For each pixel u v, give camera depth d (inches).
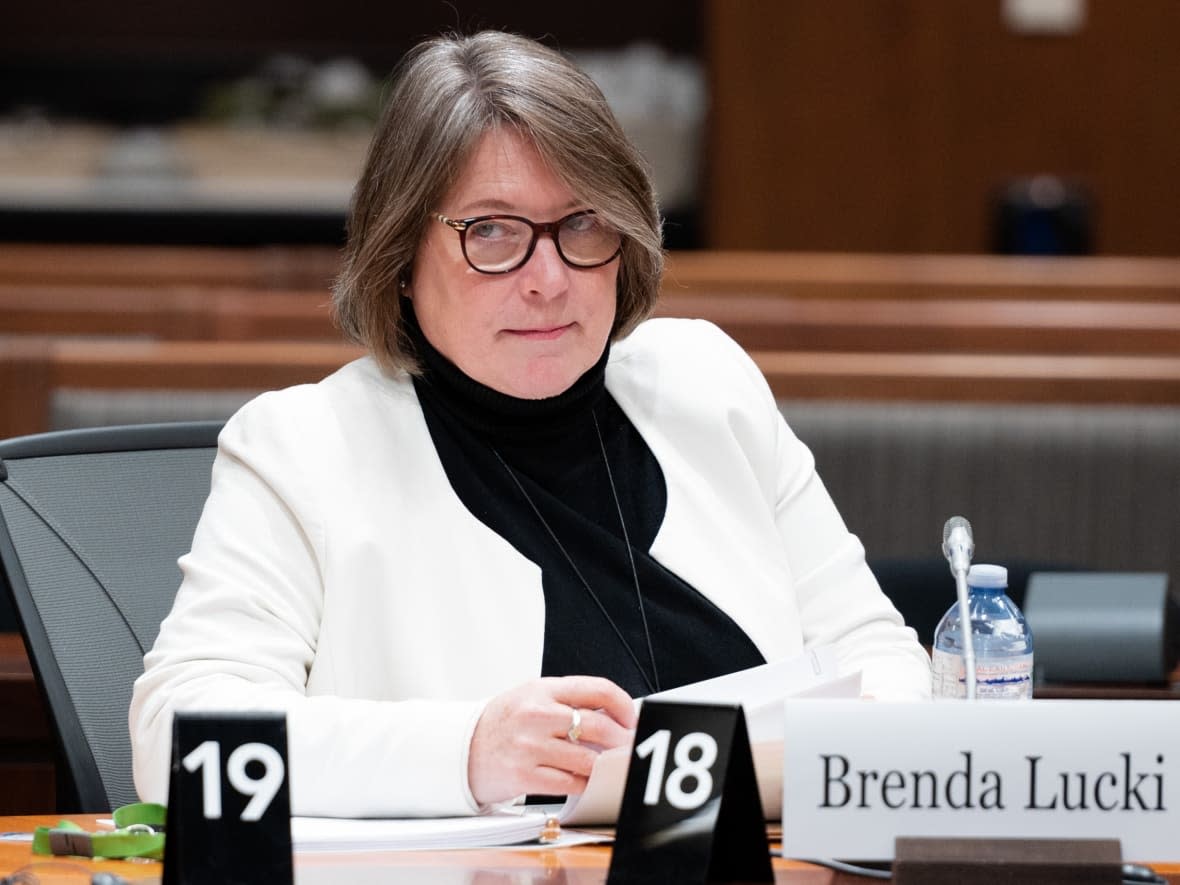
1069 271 660.1
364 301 223.9
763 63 915.4
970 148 915.4
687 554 230.1
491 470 226.1
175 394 425.1
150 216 1007.0
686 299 553.9
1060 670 282.8
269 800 151.4
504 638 216.7
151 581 256.2
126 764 242.8
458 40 226.4
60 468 257.0
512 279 215.8
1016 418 438.6
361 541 216.1
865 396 440.1
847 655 234.2
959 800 157.4
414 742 187.0
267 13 1102.4
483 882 165.2
